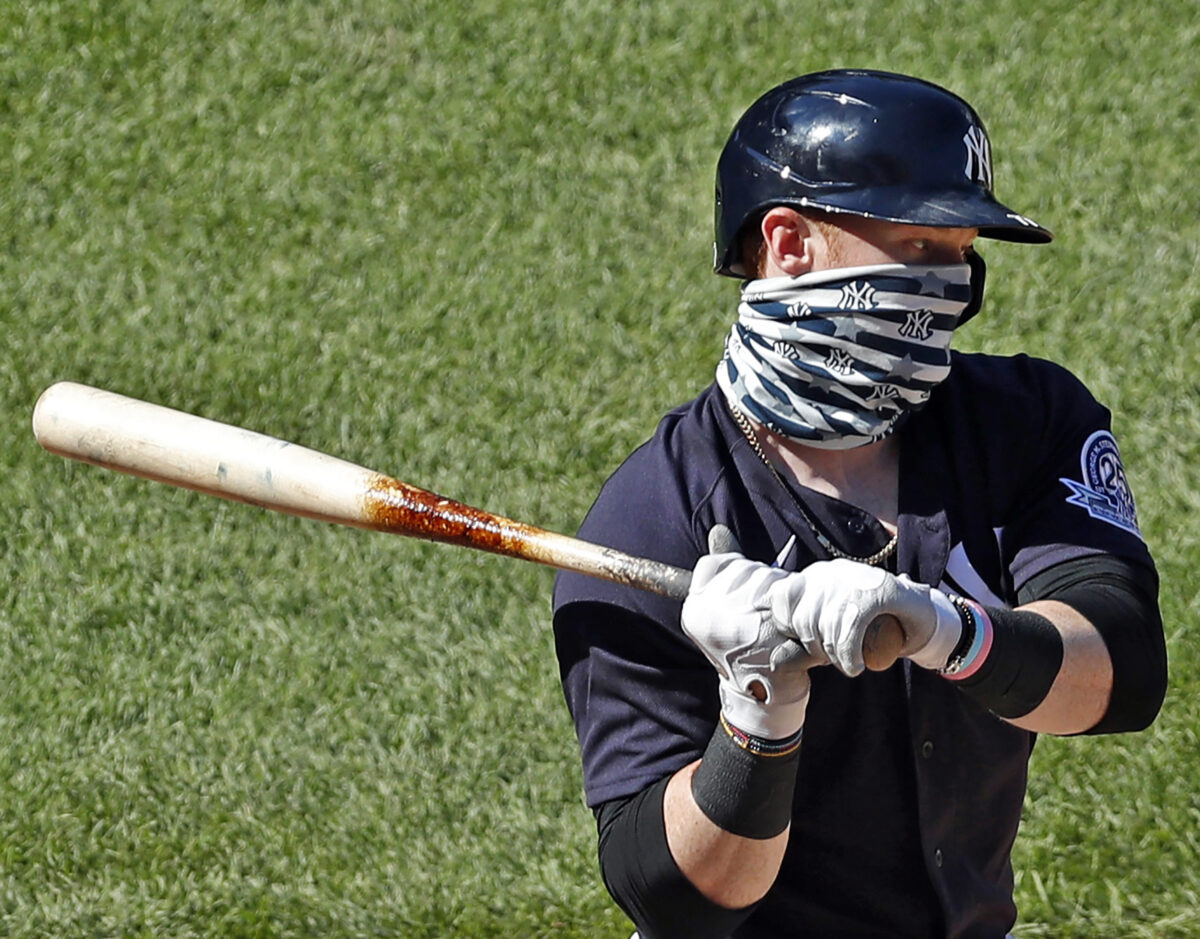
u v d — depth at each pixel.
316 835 16.83
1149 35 26.77
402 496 9.19
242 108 26.84
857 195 8.38
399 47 27.73
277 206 25.14
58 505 20.64
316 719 18.02
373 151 26.02
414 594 19.36
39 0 28.70
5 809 17.20
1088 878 15.87
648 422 21.48
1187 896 15.64
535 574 19.52
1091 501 8.97
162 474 9.88
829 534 8.71
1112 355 21.81
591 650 8.88
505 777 17.31
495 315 23.16
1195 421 20.78
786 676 7.71
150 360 22.75
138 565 19.86
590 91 26.80
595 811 9.08
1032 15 27.41
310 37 27.97
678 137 25.95
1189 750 16.84
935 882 8.87
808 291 8.53
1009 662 7.89
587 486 20.66
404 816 16.95
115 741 17.91
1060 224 23.75
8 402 22.19
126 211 25.23
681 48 27.38
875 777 8.72
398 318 23.22
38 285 24.05
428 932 15.80
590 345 22.58
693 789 8.20
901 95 8.60
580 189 25.19
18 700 18.38
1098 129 25.25
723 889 8.26
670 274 23.64
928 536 8.66
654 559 8.80
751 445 8.91
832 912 9.01
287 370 22.45
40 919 16.12
